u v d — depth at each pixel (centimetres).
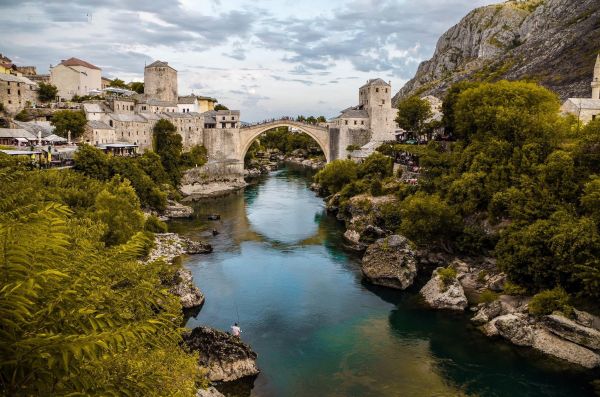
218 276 6469
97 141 12412
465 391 3753
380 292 5912
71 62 16638
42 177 6850
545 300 4584
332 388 3806
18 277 1045
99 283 1477
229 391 3762
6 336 984
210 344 4003
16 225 1128
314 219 10194
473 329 4809
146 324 1233
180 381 2328
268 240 8444
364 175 11206
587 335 4197
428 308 5372
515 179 6400
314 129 16688
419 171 9344
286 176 17762
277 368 4106
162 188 11644
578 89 14100
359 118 15775
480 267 6266
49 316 1113
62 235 1224
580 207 5353
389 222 8125
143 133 14138
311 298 5706
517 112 7075
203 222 9862
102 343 1036
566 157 5666
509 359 4216
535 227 5012
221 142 16512
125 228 5962
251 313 5253
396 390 3772
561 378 3912
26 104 13012
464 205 6850
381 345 4516
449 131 11031
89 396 1116
